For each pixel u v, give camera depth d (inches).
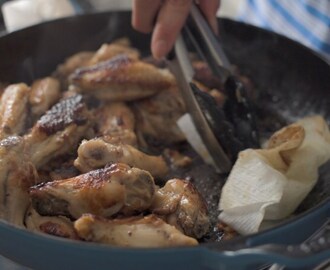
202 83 23.0
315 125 20.4
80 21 25.5
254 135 20.9
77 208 16.3
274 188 18.1
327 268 16.9
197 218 17.1
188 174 21.1
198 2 22.4
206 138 20.5
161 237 15.6
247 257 12.9
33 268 16.1
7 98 20.9
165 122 22.4
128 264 14.2
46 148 18.9
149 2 20.9
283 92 24.8
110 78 21.5
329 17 27.7
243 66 26.0
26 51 24.6
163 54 20.7
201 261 14.1
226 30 25.5
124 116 21.5
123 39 26.2
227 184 18.7
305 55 23.2
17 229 14.4
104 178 16.2
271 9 30.2
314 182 19.3
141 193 16.7
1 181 16.5
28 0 32.7
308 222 15.0
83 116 19.7
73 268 14.8
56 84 22.6
